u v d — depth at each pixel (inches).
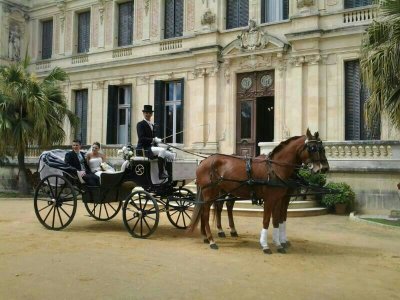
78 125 895.7
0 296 228.7
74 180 448.8
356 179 635.5
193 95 858.1
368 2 711.7
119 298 227.6
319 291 247.6
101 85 981.8
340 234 445.7
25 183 849.5
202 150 827.4
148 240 387.9
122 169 422.3
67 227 458.0
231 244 378.0
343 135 707.4
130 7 978.7
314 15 729.0
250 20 788.0
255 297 234.1
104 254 327.6
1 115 772.0
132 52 947.3
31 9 1113.4
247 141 800.3
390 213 581.9
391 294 245.8
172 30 916.6
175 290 242.4
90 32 1015.0
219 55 822.5
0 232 422.3
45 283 252.2
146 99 920.3
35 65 1095.6
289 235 435.2
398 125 479.2
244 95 808.9
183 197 423.5
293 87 746.8
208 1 840.9
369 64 470.0
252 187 357.1
